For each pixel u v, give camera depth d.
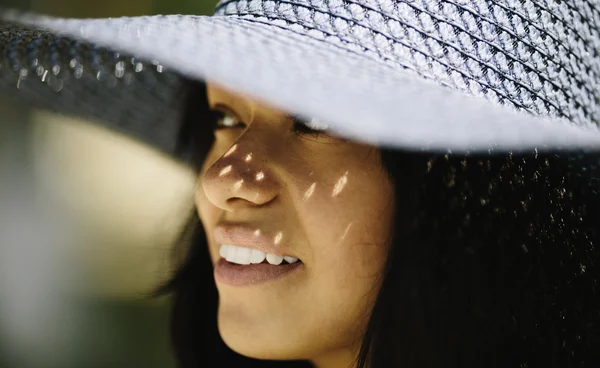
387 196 1.47
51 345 5.31
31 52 1.69
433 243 1.47
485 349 1.50
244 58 1.22
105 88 2.13
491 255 1.48
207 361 2.19
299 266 1.51
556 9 1.43
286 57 1.24
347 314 1.50
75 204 5.80
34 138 5.40
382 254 1.48
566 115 1.41
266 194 1.47
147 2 5.92
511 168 1.48
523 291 1.50
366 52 1.33
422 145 1.21
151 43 1.23
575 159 1.47
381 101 1.15
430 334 1.47
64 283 5.55
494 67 1.35
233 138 1.74
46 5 5.55
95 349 5.39
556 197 1.50
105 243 5.87
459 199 1.47
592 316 1.53
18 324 5.24
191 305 2.18
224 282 1.58
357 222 1.47
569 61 1.44
